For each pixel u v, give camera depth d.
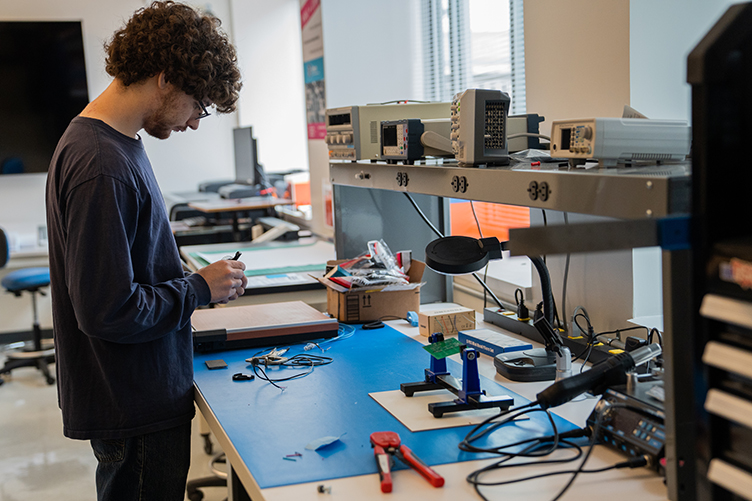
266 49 5.76
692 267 0.84
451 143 1.63
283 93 5.87
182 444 1.53
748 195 0.81
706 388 0.84
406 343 1.94
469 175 1.41
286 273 2.90
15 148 5.04
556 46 2.02
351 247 2.49
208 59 1.41
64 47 5.05
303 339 1.98
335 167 2.21
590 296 1.98
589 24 1.87
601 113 1.86
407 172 1.69
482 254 1.52
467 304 2.74
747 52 0.78
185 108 1.46
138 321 1.32
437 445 1.21
